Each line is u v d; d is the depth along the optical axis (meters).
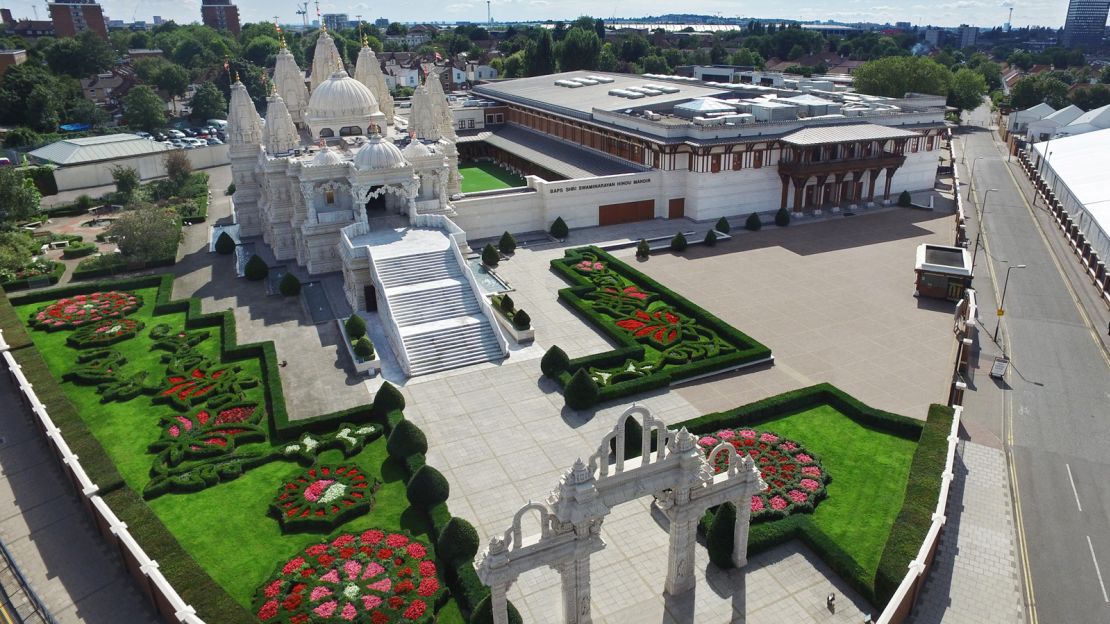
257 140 77.88
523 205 79.31
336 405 44.69
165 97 184.75
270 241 75.69
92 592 30.73
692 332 53.22
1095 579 30.56
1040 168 108.25
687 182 84.69
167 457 38.88
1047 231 84.62
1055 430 42.03
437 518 32.84
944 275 60.03
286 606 28.47
